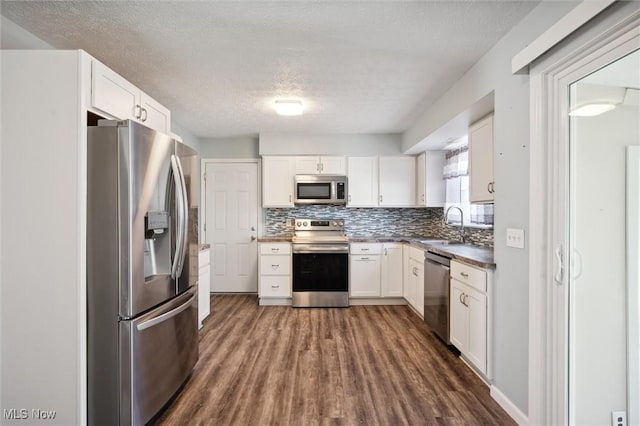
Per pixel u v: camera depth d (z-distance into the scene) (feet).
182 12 5.56
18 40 5.98
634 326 4.85
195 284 7.68
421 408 6.35
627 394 4.95
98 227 5.12
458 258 8.27
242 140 15.40
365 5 5.38
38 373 4.95
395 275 13.50
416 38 6.44
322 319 11.69
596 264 4.99
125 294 5.14
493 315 6.86
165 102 10.19
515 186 6.12
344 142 14.42
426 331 10.47
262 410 6.29
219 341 9.67
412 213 15.47
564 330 5.16
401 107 10.73
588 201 4.99
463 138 11.30
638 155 4.59
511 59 6.15
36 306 4.94
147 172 5.57
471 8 5.48
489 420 6.01
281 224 15.47
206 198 15.46
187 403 6.52
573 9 4.47
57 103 4.93
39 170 4.93
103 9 5.48
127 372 5.16
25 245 4.95
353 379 7.45
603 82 4.64
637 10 3.74
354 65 7.62
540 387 5.45
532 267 5.58
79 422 4.97
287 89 9.12
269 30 6.12
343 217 15.43
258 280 13.97
